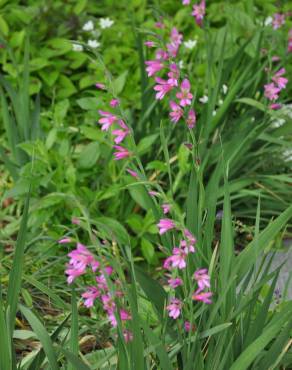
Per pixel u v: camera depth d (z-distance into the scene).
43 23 6.04
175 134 5.02
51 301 4.01
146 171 4.92
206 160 4.46
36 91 5.59
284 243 4.66
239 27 5.92
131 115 5.02
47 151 4.61
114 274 2.82
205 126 4.73
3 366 2.69
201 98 5.39
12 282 2.79
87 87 5.97
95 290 2.71
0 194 5.07
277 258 4.43
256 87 5.25
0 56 5.79
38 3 6.18
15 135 4.89
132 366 2.67
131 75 5.84
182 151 4.52
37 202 4.39
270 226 2.98
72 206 4.50
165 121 5.16
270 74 5.02
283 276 4.24
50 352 2.70
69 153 4.75
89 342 3.77
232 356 2.91
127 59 5.90
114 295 2.57
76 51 5.94
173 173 4.69
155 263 4.50
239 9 6.11
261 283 2.92
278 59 5.25
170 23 6.04
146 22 6.10
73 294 2.76
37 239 4.11
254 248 3.02
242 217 4.80
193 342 2.88
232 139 4.72
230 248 2.97
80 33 6.15
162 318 3.15
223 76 5.09
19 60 5.80
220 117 4.89
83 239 4.51
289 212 2.96
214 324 2.99
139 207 4.83
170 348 3.12
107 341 3.62
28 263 4.22
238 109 5.31
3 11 6.14
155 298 3.19
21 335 3.20
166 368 2.71
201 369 2.86
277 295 3.64
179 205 4.70
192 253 3.08
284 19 6.04
